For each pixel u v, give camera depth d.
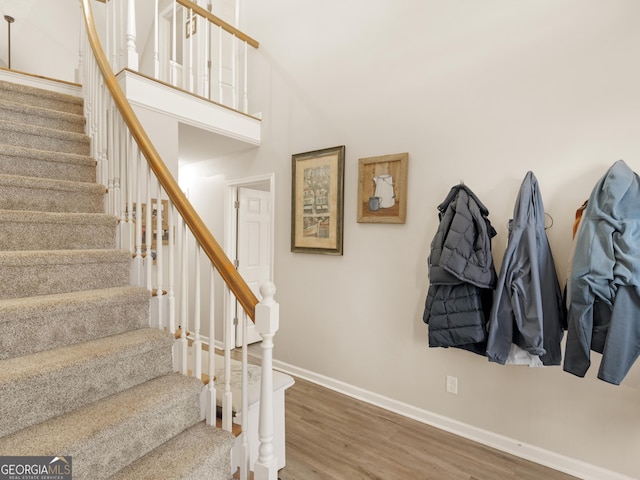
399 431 2.32
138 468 1.28
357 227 2.76
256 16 3.42
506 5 2.12
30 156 2.04
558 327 1.86
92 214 1.95
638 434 1.79
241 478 1.53
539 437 2.04
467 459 2.05
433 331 2.12
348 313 2.83
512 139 2.11
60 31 4.26
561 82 1.96
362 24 2.73
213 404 1.56
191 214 1.62
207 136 3.11
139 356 1.55
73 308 1.50
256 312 1.39
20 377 1.18
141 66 4.50
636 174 1.67
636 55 1.76
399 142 2.54
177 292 3.19
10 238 1.70
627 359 1.58
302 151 3.11
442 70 2.35
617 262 1.59
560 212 1.96
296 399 2.74
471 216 2.05
